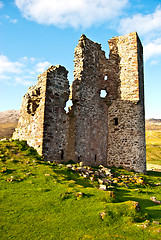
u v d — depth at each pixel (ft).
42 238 17.84
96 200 25.94
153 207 28.17
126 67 64.34
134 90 61.46
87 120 55.06
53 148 44.57
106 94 64.49
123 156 58.70
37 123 45.29
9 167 33.50
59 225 19.98
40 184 29.19
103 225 20.65
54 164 39.42
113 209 23.36
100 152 58.29
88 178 36.83
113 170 53.06
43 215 21.59
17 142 45.42
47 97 45.16
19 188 27.32
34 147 44.19
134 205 24.32
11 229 18.79
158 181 49.80
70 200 25.36
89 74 58.44
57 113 47.03
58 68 48.96
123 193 34.14
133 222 21.80
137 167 56.29
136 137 58.49
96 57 62.54
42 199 24.94
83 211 22.94
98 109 60.13
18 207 22.66
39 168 35.32
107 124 63.41
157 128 344.08
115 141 61.05
